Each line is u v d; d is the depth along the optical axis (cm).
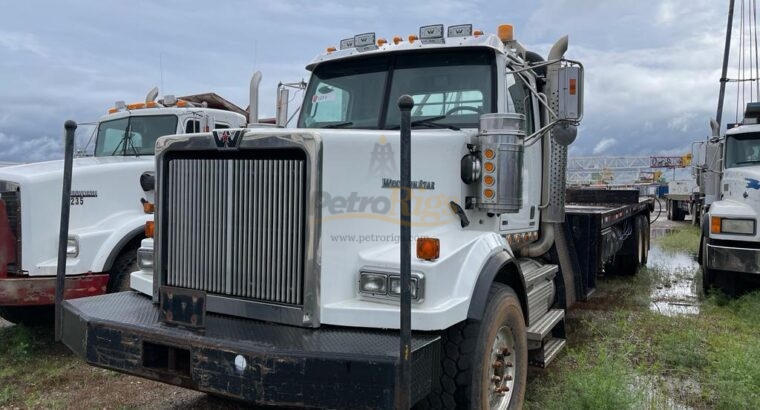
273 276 313
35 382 482
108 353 328
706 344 555
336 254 310
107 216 588
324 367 269
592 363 504
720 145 883
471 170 383
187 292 313
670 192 2467
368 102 457
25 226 542
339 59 479
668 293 843
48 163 602
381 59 466
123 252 582
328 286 307
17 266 547
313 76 498
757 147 773
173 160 350
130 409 423
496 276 383
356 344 281
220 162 330
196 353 294
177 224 350
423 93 442
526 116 484
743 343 550
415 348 280
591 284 641
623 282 927
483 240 353
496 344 364
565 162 520
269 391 275
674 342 546
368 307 302
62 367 518
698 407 418
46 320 639
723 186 791
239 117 784
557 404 400
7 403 439
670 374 482
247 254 321
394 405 264
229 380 285
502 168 380
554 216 515
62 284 363
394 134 342
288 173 308
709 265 736
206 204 336
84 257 549
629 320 655
